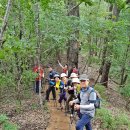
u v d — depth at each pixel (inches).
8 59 493.0
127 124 553.6
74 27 610.2
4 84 575.5
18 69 577.3
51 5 527.5
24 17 517.7
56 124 479.2
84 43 797.2
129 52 949.2
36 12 510.0
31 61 721.0
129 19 879.7
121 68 975.0
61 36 574.9
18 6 457.4
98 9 733.3
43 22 565.0
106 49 832.3
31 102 632.4
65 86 530.3
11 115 551.2
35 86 727.7
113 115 595.2
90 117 315.0
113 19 851.4
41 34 566.6
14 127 427.5
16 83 615.5
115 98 900.0
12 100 643.5
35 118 512.7
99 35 736.3
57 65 1176.8
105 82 958.4
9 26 510.3
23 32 529.7
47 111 553.6
